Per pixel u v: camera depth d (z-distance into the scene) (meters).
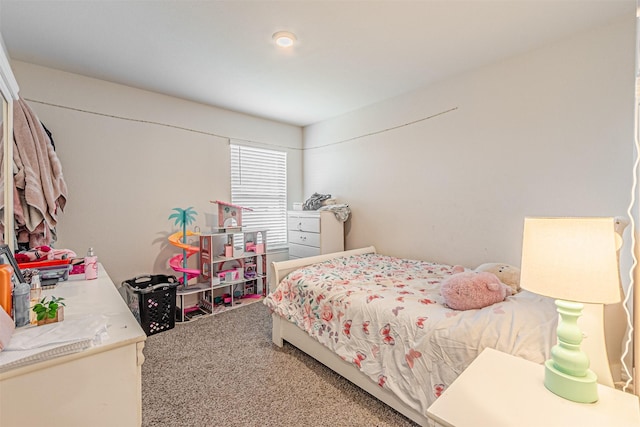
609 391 0.96
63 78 2.55
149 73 2.62
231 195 3.71
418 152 3.04
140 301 2.58
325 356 2.00
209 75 2.67
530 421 0.84
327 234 3.55
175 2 1.69
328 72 2.62
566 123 2.13
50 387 0.86
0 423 0.80
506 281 1.91
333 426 1.54
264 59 2.38
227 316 3.08
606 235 0.86
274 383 1.91
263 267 3.74
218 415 1.62
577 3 1.73
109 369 0.95
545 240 0.94
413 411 1.50
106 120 2.78
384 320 1.67
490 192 2.53
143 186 3.00
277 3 1.71
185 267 3.09
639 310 0.95
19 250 1.90
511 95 2.38
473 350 1.33
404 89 3.03
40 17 1.82
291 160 4.32
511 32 2.03
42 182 1.96
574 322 0.96
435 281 2.20
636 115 1.02
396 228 3.27
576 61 2.07
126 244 2.91
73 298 1.38
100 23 1.89
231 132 3.67
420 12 1.80
